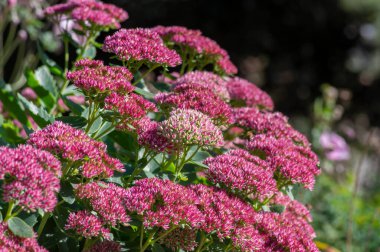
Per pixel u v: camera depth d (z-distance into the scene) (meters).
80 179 2.82
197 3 15.71
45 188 2.43
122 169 2.85
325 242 6.77
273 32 17.25
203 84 3.75
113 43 3.36
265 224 3.10
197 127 3.00
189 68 4.36
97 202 2.65
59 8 4.30
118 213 2.64
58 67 4.47
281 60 17.69
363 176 9.56
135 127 3.12
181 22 15.53
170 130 3.00
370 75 19.59
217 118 3.39
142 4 14.23
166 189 2.74
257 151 3.49
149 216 2.66
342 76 18.94
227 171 3.04
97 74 3.11
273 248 3.00
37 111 3.76
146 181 2.81
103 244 2.77
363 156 5.93
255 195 3.29
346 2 18.75
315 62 18.59
